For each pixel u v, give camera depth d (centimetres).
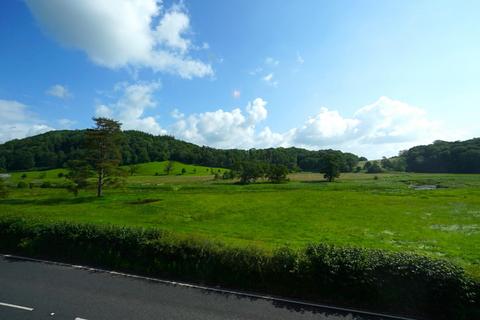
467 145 14450
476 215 3541
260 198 5212
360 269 1157
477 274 1078
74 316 1027
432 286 1070
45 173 10969
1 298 1148
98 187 5172
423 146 17562
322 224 3061
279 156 17275
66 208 4000
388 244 2289
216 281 1332
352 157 17000
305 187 7338
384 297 1116
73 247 1603
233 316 1052
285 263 1268
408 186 7881
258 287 1276
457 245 2267
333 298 1180
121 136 5375
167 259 1434
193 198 5094
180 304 1130
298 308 1119
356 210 3988
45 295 1180
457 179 9312
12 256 1631
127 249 1513
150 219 3291
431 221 3225
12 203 4466
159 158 16200
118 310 1074
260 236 2447
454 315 1034
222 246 1425
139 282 1324
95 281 1324
